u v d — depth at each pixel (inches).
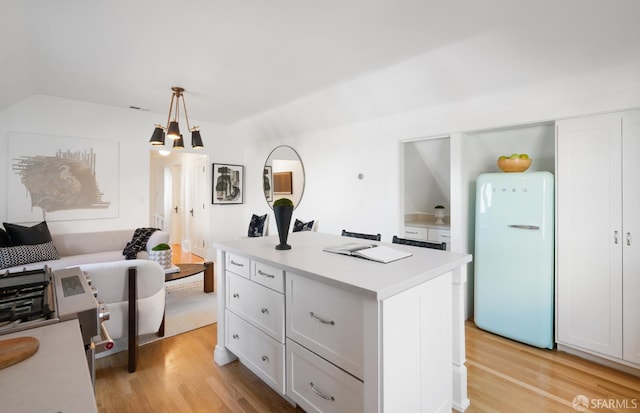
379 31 86.0
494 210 113.8
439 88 114.3
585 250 95.1
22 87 130.3
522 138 121.5
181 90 138.5
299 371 66.4
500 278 113.0
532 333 105.7
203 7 76.2
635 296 87.4
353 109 145.6
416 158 160.2
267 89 135.6
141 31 87.7
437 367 64.6
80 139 163.2
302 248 83.1
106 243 165.2
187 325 120.0
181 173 271.7
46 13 78.7
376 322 49.8
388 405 51.6
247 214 231.1
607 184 90.4
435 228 163.8
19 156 148.5
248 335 81.6
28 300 41.8
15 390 23.7
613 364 92.5
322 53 100.4
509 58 92.7
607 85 87.8
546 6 73.4
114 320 87.9
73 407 22.1
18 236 135.2
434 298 62.9
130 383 83.4
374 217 149.4
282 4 74.7
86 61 108.5
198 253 238.4
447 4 73.4
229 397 78.0
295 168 190.7
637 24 73.1
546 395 80.2
